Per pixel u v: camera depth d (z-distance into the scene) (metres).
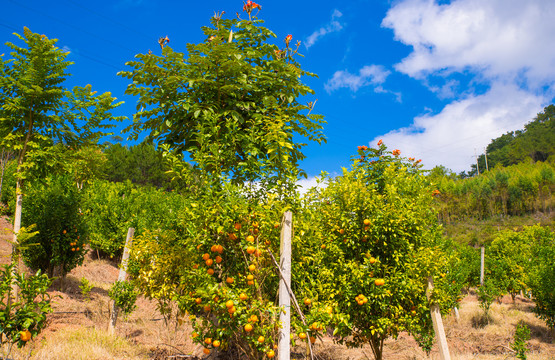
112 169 49.16
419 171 7.25
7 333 4.45
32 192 12.05
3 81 8.06
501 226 84.62
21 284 4.53
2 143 8.59
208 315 4.74
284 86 6.32
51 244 11.66
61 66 8.73
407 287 5.73
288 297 4.06
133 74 5.75
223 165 5.51
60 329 7.22
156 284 7.05
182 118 5.95
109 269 17.05
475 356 8.75
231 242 4.49
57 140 9.53
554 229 75.44
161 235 7.37
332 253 5.94
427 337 7.55
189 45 5.35
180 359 5.98
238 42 6.39
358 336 6.05
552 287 11.50
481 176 127.88
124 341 6.99
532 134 171.25
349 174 6.42
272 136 4.91
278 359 3.89
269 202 4.40
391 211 6.02
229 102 5.75
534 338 11.62
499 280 17.64
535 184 102.44
